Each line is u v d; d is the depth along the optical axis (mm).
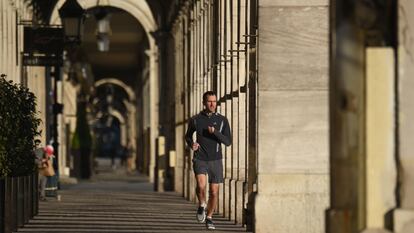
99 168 154750
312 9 28375
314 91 28484
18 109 31875
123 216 39062
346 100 15867
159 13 76125
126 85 149625
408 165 16328
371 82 16203
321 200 28531
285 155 28547
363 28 16109
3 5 48781
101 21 74500
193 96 57250
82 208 44625
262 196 28531
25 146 33188
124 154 157375
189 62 60031
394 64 16312
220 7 43344
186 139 33500
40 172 51250
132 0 89938
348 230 15914
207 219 32969
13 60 52375
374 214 16234
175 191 66250
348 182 15930
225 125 33250
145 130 115562
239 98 37750
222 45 43188
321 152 28531
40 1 72188
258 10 28484
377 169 16234
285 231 28547
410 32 16406
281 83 28484
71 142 96000
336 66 15836
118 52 124750
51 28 53688
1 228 28422
